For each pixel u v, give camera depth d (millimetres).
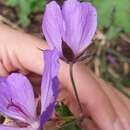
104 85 285
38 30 517
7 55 299
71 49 186
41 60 288
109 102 272
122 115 272
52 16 181
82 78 278
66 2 182
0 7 546
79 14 182
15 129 180
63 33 183
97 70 487
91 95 271
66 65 277
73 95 275
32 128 180
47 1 495
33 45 290
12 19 534
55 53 156
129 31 482
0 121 209
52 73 156
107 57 505
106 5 478
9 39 297
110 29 488
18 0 511
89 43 186
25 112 179
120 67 507
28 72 299
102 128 268
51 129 198
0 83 176
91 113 270
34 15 514
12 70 302
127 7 477
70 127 204
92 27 183
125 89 465
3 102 177
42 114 160
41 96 169
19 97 179
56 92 155
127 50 513
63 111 211
